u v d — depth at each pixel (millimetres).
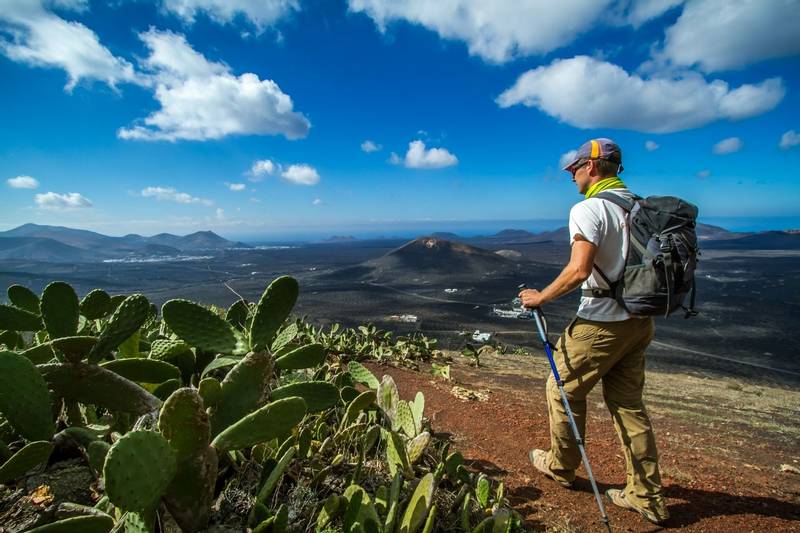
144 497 929
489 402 4117
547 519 1987
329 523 1360
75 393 1431
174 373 1705
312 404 1757
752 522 2072
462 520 1613
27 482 1237
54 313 1729
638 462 2045
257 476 1516
